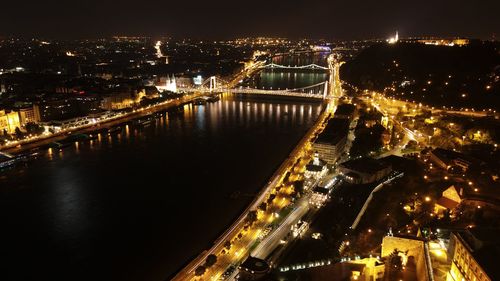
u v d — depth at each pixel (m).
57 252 183.50
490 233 102.56
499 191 170.38
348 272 130.25
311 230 178.25
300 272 139.62
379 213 183.50
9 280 165.12
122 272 168.50
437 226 141.00
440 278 108.56
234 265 163.88
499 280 84.62
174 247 185.25
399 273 114.44
